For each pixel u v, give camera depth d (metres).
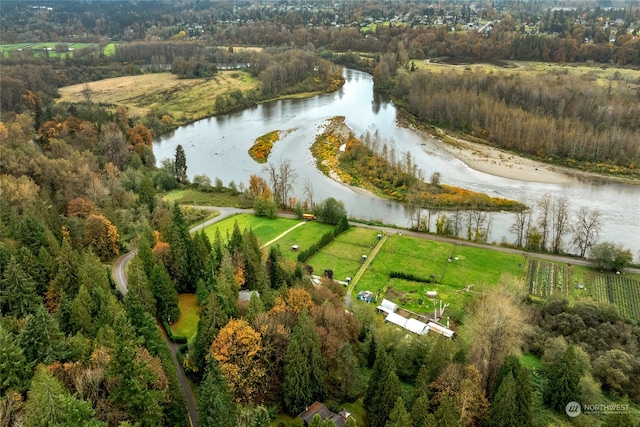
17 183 147.38
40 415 54.88
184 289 114.81
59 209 153.50
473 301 125.44
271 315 89.00
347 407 82.31
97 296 90.44
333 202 174.12
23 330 71.00
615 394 89.62
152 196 173.62
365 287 136.00
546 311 116.94
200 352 82.69
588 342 104.88
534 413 81.50
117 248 135.75
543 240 157.50
